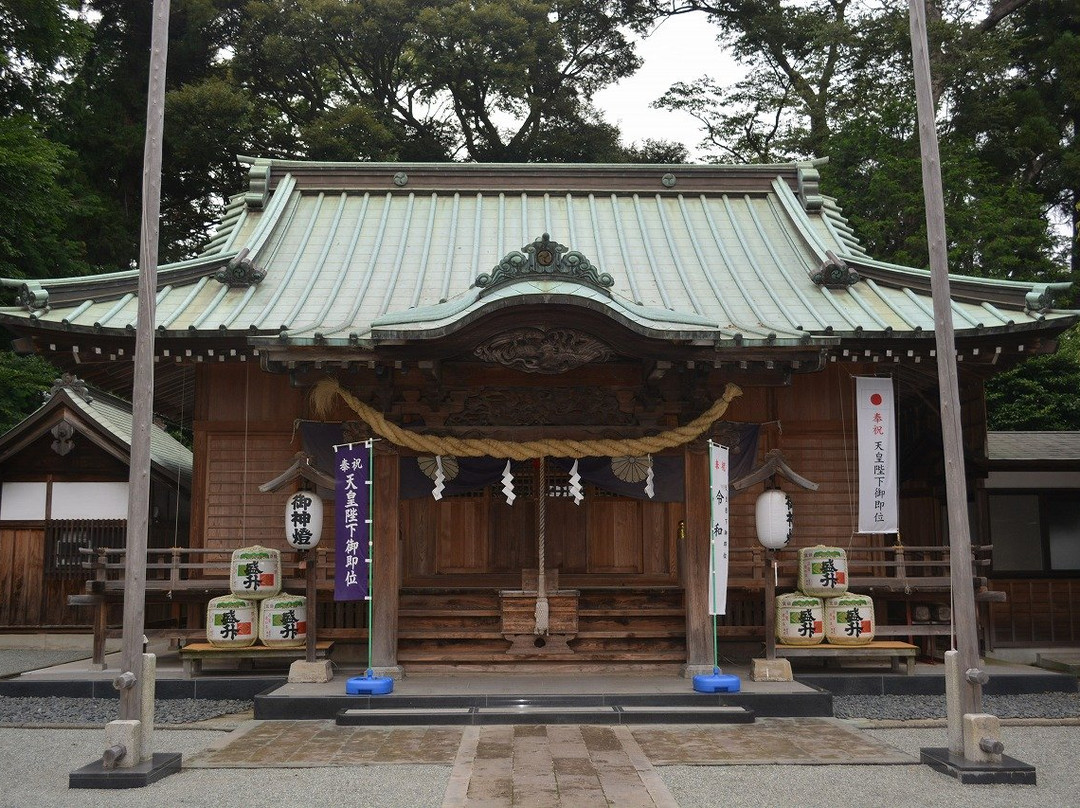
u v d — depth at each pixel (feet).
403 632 38.06
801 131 105.81
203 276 45.70
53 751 29.25
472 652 37.91
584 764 26.05
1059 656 48.70
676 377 37.65
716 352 34.86
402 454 37.93
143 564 26.71
